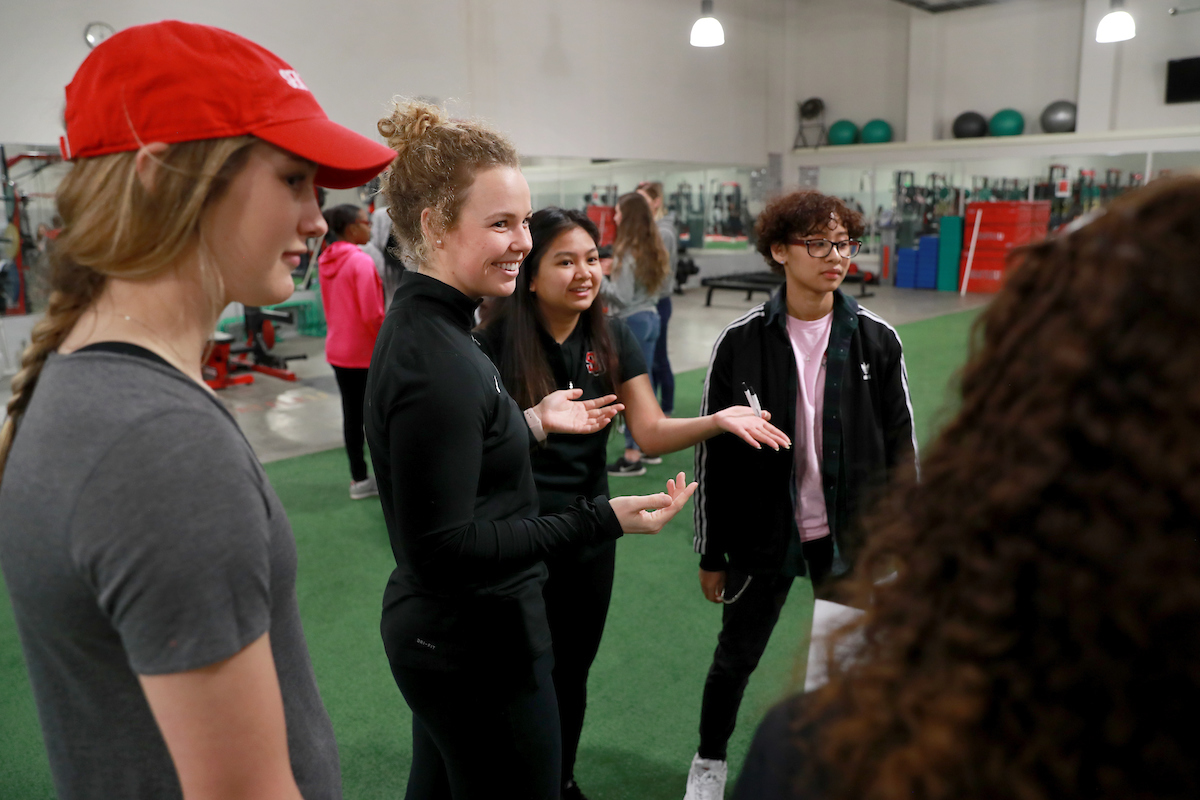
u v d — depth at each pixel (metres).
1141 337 0.37
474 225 1.13
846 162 13.80
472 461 1.09
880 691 0.43
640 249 3.93
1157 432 0.36
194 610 0.58
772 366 1.71
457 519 1.08
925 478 0.47
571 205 11.65
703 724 1.82
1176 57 11.02
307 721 0.78
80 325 0.69
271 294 0.74
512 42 10.21
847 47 13.85
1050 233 0.45
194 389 0.65
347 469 4.35
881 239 13.51
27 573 0.62
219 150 0.66
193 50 0.66
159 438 0.59
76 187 0.67
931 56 12.88
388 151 0.77
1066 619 0.38
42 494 0.60
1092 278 0.39
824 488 1.69
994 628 0.40
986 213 11.69
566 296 1.57
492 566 1.10
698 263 13.44
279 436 5.03
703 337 8.52
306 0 8.29
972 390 0.46
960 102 12.97
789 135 14.48
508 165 1.15
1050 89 12.13
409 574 1.21
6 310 6.37
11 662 2.52
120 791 0.68
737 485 1.73
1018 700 0.39
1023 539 0.39
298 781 0.77
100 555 0.58
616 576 3.05
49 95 6.75
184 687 0.59
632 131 11.83
